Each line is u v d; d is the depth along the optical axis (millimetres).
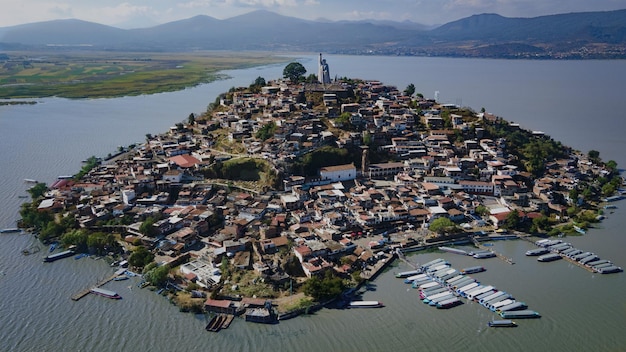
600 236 164625
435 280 135875
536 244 159500
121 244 156625
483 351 107312
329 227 165375
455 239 163500
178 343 109500
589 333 112875
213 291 126438
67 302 124938
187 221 169750
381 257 149750
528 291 130375
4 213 182875
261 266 137750
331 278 131625
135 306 123438
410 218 176250
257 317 116938
